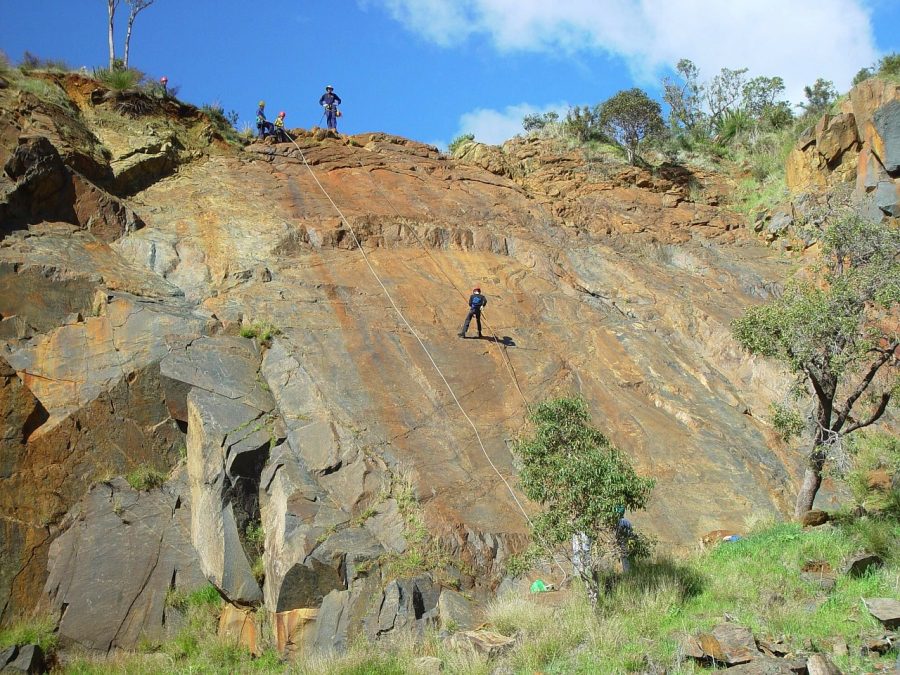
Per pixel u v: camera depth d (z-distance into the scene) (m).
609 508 10.29
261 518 12.91
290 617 11.43
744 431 16.11
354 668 9.88
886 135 21.02
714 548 12.40
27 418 13.61
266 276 17.80
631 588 10.78
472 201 23.62
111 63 24.34
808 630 9.12
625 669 8.74
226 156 23.27
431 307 18.23
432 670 9.63
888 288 12.56
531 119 32.56
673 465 14.79
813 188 24.42
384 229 20.70
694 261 23.02
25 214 17.31
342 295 17.83
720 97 36.97
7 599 12.16
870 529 11.44
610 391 16.70
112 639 12.16
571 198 26.19
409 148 26.91
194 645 12.10
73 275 15.96
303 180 22.66
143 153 21.20
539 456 11.06
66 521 13.12
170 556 13.09
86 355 14.84
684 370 17.89
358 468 13.14
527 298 19.52
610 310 19.77
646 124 29.95
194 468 13.68
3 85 20.08
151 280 17.16
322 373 15.08
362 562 11.65
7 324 14.80
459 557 11.98
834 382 12.88
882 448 14.92
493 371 16.45
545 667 9.18
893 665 8.14
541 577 11.88
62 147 18.88
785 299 13.40
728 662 8.45
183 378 14.34
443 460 13.77
